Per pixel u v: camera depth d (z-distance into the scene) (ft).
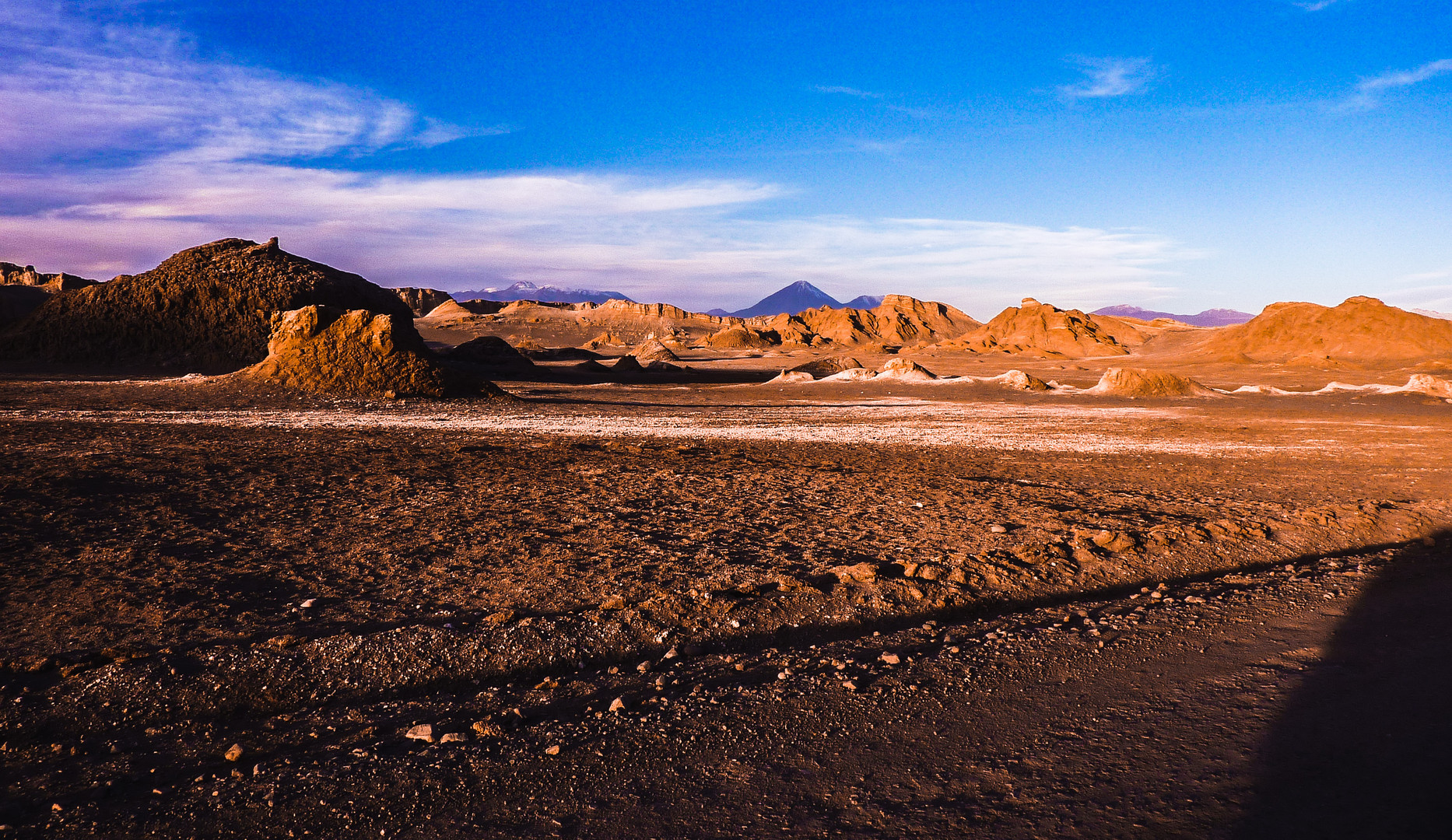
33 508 31.58
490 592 22.81
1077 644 19.43
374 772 12.86
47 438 56.08
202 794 12.24
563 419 97.76
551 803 11.89
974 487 45.32
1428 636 19.22
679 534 30.96
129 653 17.24
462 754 13.52
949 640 20.06
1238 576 27.45
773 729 14.53
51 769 13.16
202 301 216.74
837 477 48.57
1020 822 10.96
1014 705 15.51
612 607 21.22
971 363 428.15
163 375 180.96
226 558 25.70
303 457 50.72
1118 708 15.24
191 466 44.68
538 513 34.63
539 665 18.31
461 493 39.09
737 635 20.48
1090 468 57.11
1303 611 22.27
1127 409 137.69
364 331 122.21
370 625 19.75
